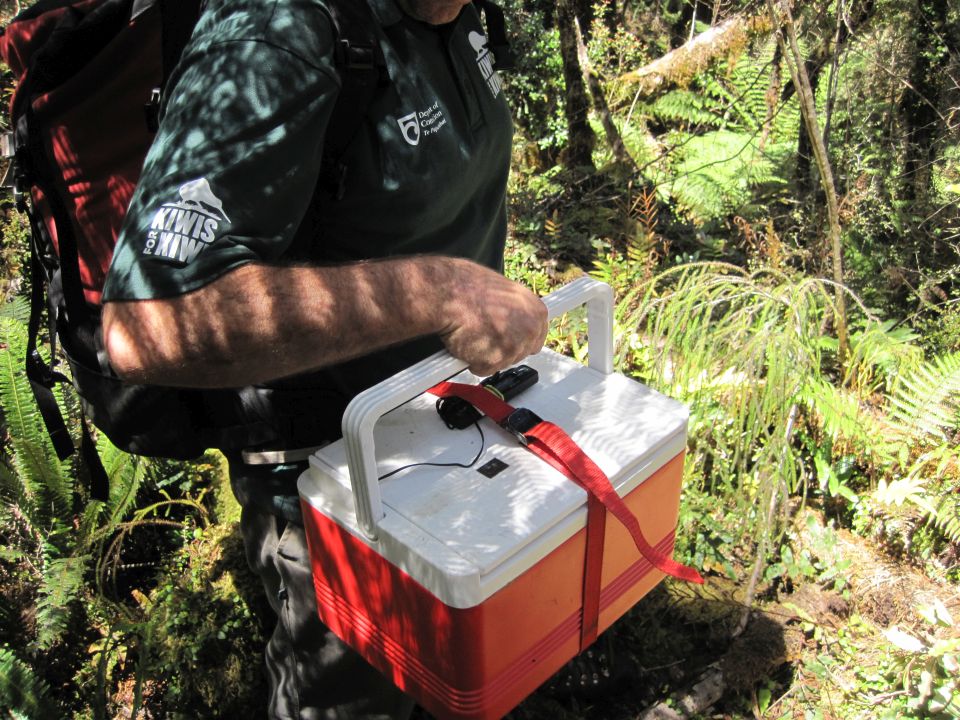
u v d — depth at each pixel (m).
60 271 1.57
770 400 2.71
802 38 4.51
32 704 2.24
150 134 1.47
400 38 1.43
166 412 1.57
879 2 4.28
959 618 2.62
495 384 1.55
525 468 1.41
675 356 3.13
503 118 1.71
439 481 1.39
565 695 2.46
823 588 2.75
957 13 4.23
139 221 1.21
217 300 1.16
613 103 5.48
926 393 3.07
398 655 1.49
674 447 1.51
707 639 2.59
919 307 3.95
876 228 4.34
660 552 1.66
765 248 4.29
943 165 4.34
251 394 1.58
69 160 1.51
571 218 4.87
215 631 2.52
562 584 1.42
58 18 1.61
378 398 1.24
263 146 1.22
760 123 5.59
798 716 2.45
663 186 5.24
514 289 1.36
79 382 1.62
